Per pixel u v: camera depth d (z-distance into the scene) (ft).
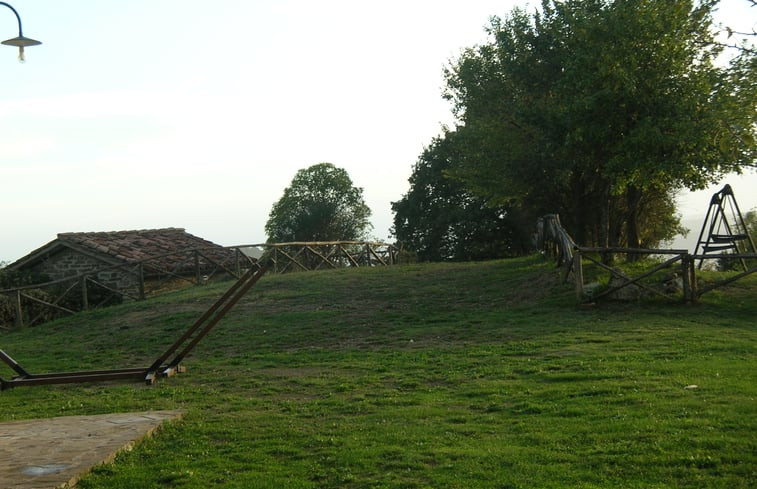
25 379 42.09
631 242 87.56
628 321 50.52
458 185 157.79
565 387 33.96
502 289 66.69
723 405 28.14
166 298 77.05
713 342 41.91
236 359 48.83
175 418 31.60
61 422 30.83
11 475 23.30
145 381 42.01
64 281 83.30
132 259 89.25
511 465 23.79
